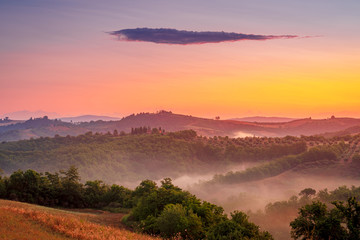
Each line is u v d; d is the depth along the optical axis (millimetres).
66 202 83812
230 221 33344
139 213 47969
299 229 36469
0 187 74250
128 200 82312
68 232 25438
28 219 27391
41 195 80500
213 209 42219
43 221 27391
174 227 34531
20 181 77062
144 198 50094
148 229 38938
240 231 31828
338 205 36219
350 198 35625
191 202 42938
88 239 24938
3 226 23781
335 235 33906
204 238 33188
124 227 45906
